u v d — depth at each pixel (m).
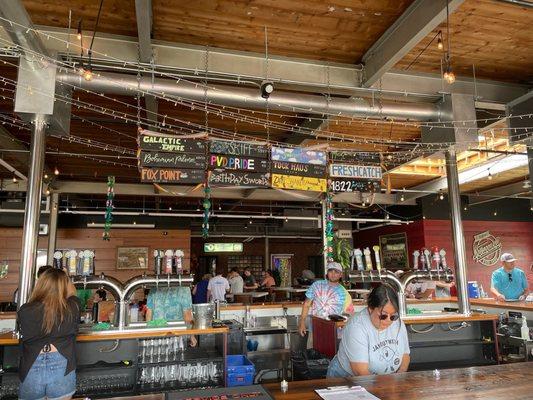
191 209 11.65
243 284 11.59
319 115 5.46
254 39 4.09
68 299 2.98
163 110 5.43
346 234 13.63
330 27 3.91
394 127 6.15
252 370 3.86
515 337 4.67
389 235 12.84
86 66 3.84
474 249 11.55
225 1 3.50
